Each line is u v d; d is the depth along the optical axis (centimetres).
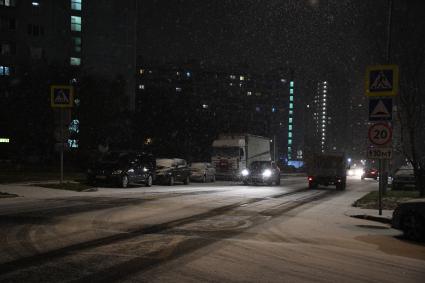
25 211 1434
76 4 8419
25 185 2416
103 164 2722
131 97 8906
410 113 2277
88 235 1037
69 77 5141
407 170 3269
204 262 807
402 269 809
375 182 5169
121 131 5453
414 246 1052
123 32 8900
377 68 1506
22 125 5022
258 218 1445
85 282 667
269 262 823
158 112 6575
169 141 6450
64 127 2406
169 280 688
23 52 7444
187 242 987
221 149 4262
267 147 5009
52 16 7800
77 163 4741
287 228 1246
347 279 726
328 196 2559
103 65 8644
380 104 1512
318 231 1212
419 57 2259
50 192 2131
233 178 4247
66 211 1455
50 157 5119
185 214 1481
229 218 1420
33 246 904
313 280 712
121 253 862
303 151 13812
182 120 6756
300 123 17525
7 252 847
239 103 16388
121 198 1961
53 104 2336
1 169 4128
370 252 954
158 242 977
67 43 8331
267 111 16775
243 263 809
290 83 17312
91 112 5038
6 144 5769
